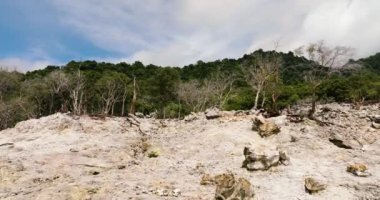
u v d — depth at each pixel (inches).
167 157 968.3
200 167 860.0
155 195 652.1
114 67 3868.1
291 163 847.1
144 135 1258.6
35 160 897.5
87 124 1299.2
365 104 1631.4
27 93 2687.0
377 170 781.9
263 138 1069.1
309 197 645.9
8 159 901.2
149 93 3004.4
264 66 1802.4
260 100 2325.3
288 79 3048.7
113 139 1160.8
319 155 908.0
